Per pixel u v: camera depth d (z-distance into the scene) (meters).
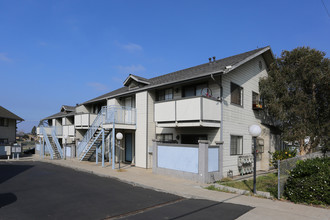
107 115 15.19
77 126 21.47
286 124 14.23
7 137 30.56
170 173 11.25
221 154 10.81
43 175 12.36
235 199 7.41
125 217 5.85
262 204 6.87
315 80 12.39
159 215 5.99
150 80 18.28
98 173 12.50
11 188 9.14
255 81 15.52
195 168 10.21
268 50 15.68
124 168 14.40
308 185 6.98
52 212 6.19
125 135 17.84
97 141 16.56
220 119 11.95
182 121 11.62
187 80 12.41
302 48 13.48
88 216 5.90
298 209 6.39
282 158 12.82
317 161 9.45
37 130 33.66
